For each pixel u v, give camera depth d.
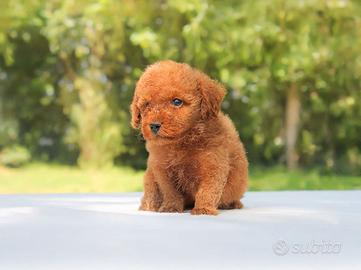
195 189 0.85
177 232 0.69
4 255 0.57
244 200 1.13
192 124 0.82
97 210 0.92
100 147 2.56
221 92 0.84
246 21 2.44
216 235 0.67
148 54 2.46
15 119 2.84
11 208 0.95
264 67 2.54
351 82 2.57
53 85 2.81
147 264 0.54
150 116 0.80
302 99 2.70
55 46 2.57
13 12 2.67
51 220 0.79
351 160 2.77
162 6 2.57
